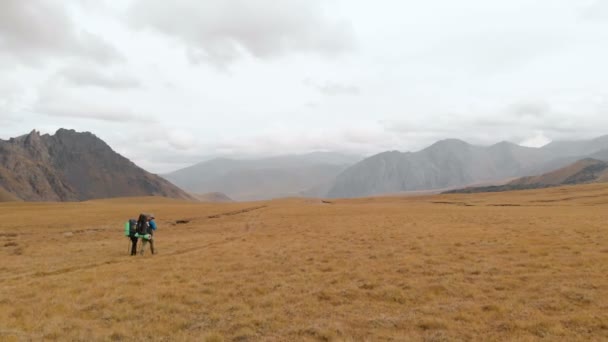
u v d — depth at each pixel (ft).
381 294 56.90
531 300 51.42
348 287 61.31
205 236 139.64
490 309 48.96
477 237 108.27
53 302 55.67
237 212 271.08
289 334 42.98
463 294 55.67
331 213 236.84
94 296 59.16
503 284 59.41
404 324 44.98
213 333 43.34
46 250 108.88
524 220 153.58
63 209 304.09
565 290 53.93
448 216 188.85
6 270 81.05
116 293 60.23
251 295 58.70
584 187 459.32
